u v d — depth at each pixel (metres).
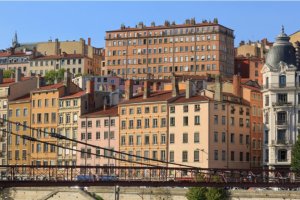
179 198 135.75
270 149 169.00
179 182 96.12
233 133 181.00
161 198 137.50
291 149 165.25
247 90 188.50
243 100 187.62
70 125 198.38
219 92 177.88
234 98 183.25
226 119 179.12
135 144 185.88
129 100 190.25
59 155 199.25
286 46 174.38
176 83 184.38
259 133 190.50
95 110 198.88
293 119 168.38
